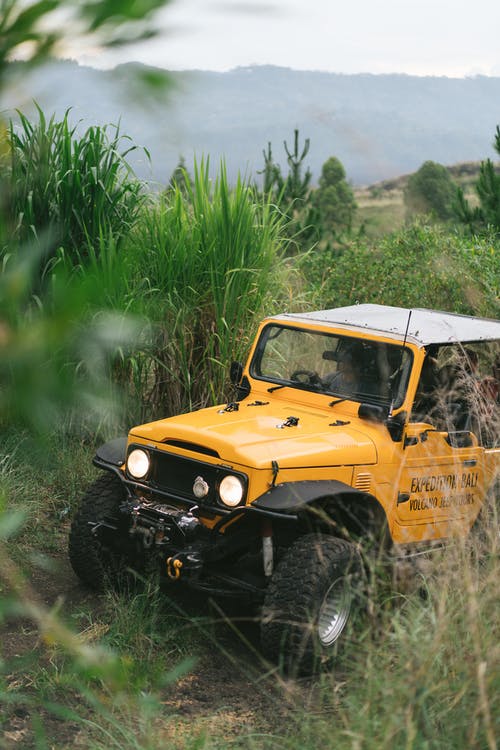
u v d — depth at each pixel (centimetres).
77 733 334
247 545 451
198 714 362
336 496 433
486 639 300
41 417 55
